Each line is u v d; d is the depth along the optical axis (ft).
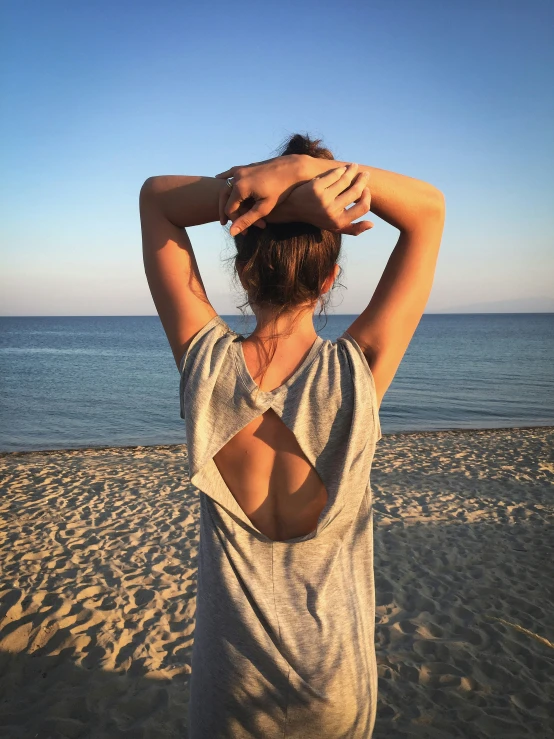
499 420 71.36
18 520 23.77
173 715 11.30
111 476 32.37
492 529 22.62
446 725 11.12
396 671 12.97
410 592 17.04
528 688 12.33
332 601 3.33
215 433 3.24
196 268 3.58
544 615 15.61
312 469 3.24
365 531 3.56
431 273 3.34
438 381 116.88
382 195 3.12
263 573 3.32
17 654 13.35
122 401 87.92
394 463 35.50
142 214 3.51
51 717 11.24
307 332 3.40
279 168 2.89
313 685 3.18
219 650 3.29
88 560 19.27
